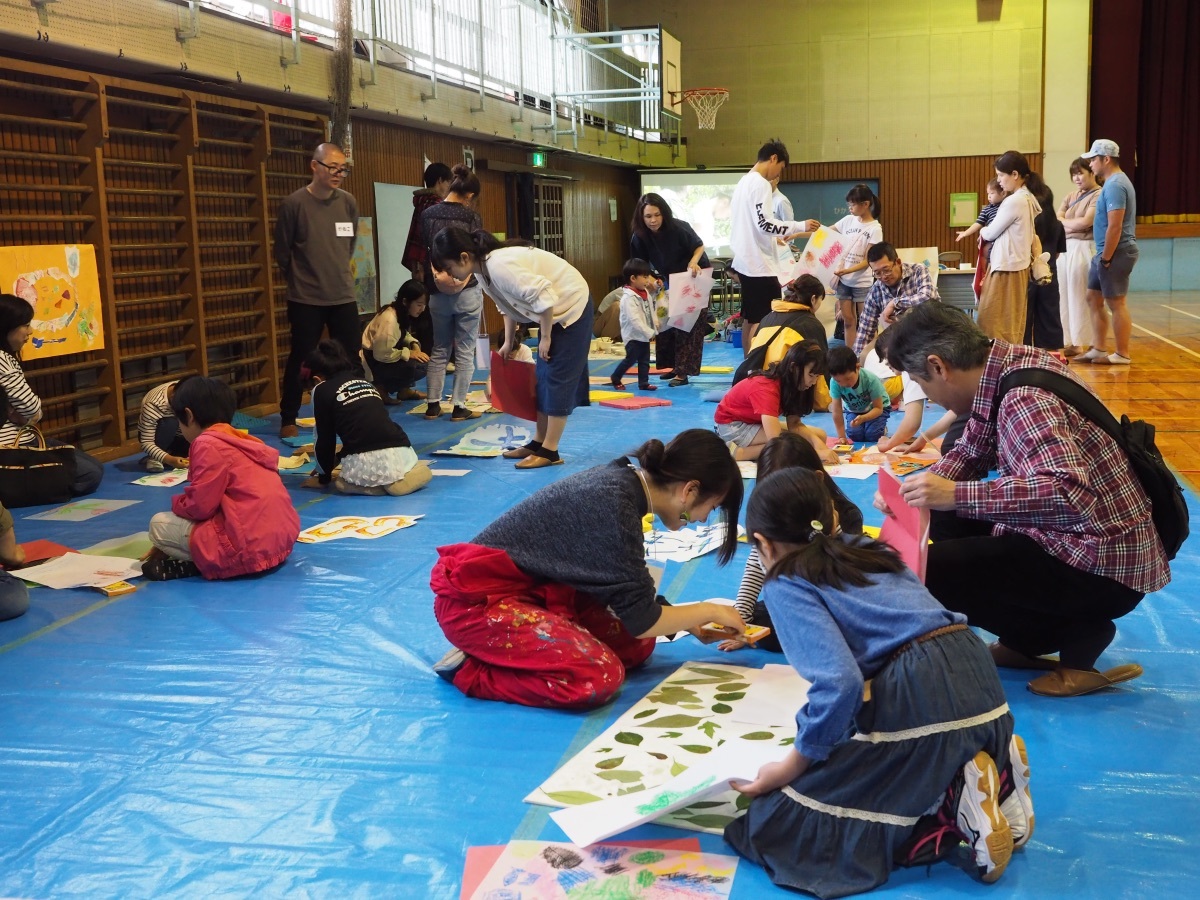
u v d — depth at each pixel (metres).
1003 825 2.05
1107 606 2.86
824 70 18.38
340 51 8.57
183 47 6.77
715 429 6.54
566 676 2.95
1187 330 12.34
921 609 2.13
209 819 2.42
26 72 5.93
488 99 11.62
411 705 3.03
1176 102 17.45
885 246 6.17
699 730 2.74
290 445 6.89
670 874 2.16
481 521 5.00
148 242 7.11
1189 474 5.41
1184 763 2.56
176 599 4.01
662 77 17.58
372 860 2.24
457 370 7.66
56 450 5.56
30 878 2.20
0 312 5.33
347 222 7.20
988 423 2.88
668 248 9.29
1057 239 9.34
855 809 2.11
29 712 3.02
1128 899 2.04
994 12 17.53
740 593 3.40
